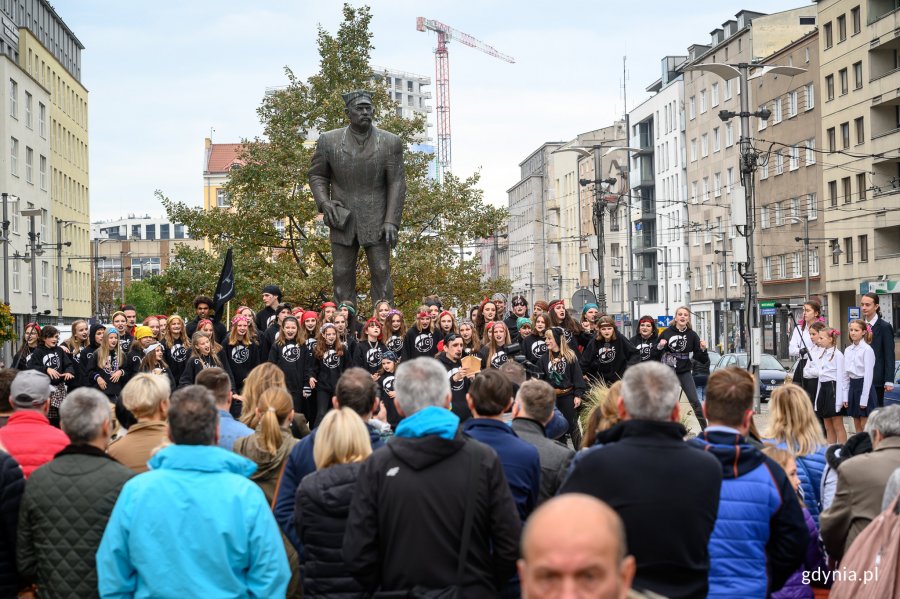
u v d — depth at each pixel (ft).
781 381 116.47
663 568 15.85
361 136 56.49
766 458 17.76
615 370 54.95
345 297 57.06
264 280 119.75
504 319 63.87
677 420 17.03
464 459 17.07
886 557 17.29
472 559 16.99
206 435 17.03
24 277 220.84
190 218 124.98
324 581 19.51
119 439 22.20
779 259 243.81
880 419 20.75
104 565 16.49
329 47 123.34
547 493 22.27
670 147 313.73
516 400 23.45
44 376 22.88
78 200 276.82
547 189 444.14
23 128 220.23
